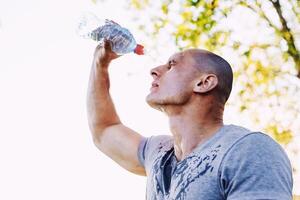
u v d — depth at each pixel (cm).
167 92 235
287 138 554
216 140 220
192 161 217
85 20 295
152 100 239
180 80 235
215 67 236
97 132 296
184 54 243
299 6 547
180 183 214
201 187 207
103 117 294
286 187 201
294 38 553
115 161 287
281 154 209
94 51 295
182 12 552
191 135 229
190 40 546
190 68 236
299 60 552
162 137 263
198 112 231
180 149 232
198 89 232
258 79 557
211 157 212
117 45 283
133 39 284
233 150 208
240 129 222
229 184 203
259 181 198
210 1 551
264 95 558
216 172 207
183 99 233
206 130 228
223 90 235
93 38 291
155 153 254
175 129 233
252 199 195
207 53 240
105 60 290
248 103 558
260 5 551
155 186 232
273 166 202
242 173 201
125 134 285
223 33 552
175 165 230
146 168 260
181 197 211
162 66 246
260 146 207
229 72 240
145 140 273
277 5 550
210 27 550
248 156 204
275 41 556
